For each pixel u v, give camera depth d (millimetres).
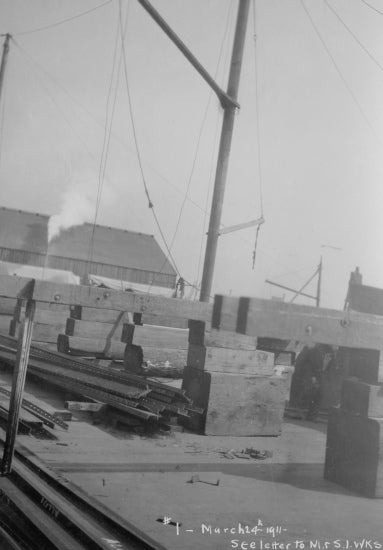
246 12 9406
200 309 5945
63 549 2451
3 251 33375
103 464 4223
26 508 2904
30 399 6750
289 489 3938
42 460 4094
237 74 9336
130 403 5785
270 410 6219
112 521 2822
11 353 9055
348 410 4086
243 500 3598
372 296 8227
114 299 4887
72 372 7180
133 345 8445
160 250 40125
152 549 2535
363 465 3885
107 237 38781
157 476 4043
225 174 9375
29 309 3775
